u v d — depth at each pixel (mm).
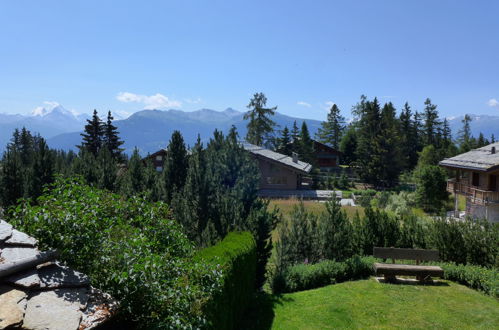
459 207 35438
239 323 9281
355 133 79312
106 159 21125
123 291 4312
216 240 10805
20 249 4223
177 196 13641
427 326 9258
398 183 59500
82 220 4828
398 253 12789
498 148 27422
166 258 5555
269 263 14094
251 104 69000
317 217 14938
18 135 77875
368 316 9875
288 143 64875
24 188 17984
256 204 13234
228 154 18781
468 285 12234
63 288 4031
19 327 3199
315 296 11352
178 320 4328
